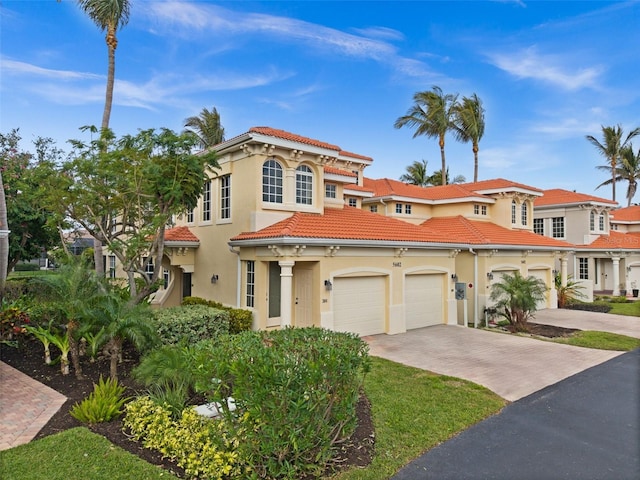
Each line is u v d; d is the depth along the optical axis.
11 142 22.28
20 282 15.38
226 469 5.16
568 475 5.65
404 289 16.41
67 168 12.30
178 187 12.14
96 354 10.35
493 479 5.52
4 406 7.56
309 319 14.29
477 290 20.12
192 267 19.00
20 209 19.11
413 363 11.48
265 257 14.12
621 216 42.28
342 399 5.80
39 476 5.18
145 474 5.29
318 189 16.83
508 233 23.67
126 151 12.17
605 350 13.62
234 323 14.34
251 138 14.61
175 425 6.16
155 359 7.80
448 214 25.83
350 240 14.02
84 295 9.45
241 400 5.22
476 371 10.73
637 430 7.17
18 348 11.50
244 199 15.51
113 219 14.88
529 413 7.91
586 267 32.75
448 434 6.86
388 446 6.34
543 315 21.86
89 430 6.54
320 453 5.49
